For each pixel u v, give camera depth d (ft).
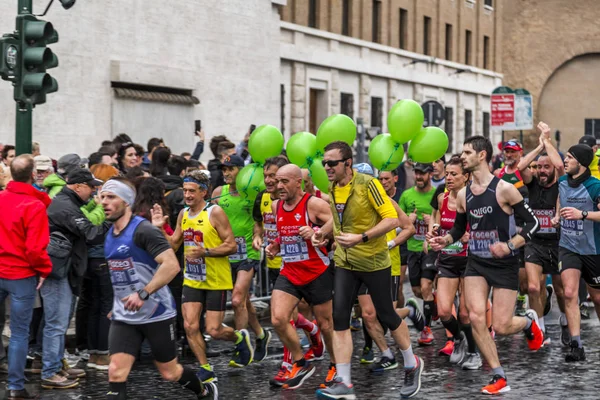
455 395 37.55
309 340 44.57
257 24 113.39
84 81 88.43
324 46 137.90
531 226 37.24
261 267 59.36
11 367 37.52
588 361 44.60
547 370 42.50
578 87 234.38
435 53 176.35
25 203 37.24
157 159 55.31
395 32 160.76
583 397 37.06
